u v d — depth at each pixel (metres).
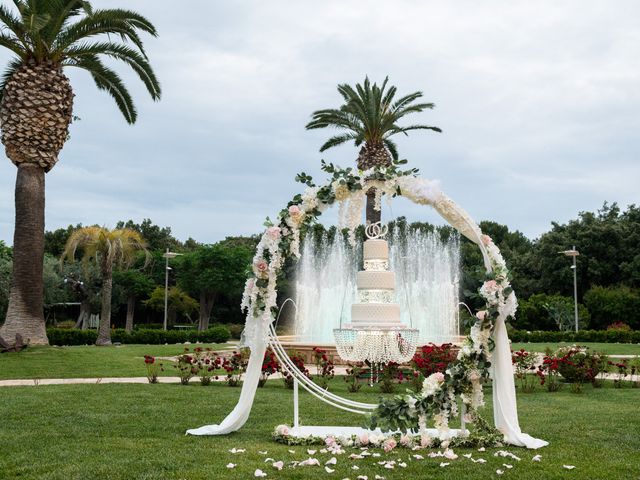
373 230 8.72
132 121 20.48
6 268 34.97
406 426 6.42
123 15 17.28
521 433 6.67
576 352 13.88
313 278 31.20
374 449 6.36
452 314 22.00
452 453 5.90
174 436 6.91
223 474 5.12
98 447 6.21
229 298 51.09
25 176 17.53
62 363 15.68
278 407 9.48
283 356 7.38
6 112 17.41
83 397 10.14
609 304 39.03
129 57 18.30
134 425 7.61
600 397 11.35
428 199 7.08
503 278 6.82
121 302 48.00
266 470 5.30
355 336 8.59
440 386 6.56
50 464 5.45
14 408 8.89
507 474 5.20
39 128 17.34
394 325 8.33
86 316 45.88
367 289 8.47
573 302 40.19
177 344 28.02
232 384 12.57
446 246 42.38
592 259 43.56
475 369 6.59
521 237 54.78
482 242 7.02
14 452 5.99
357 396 11.19
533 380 13.72
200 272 46.44
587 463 5.64
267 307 7.04
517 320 40.31
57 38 17.73
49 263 43.34
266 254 7.05
